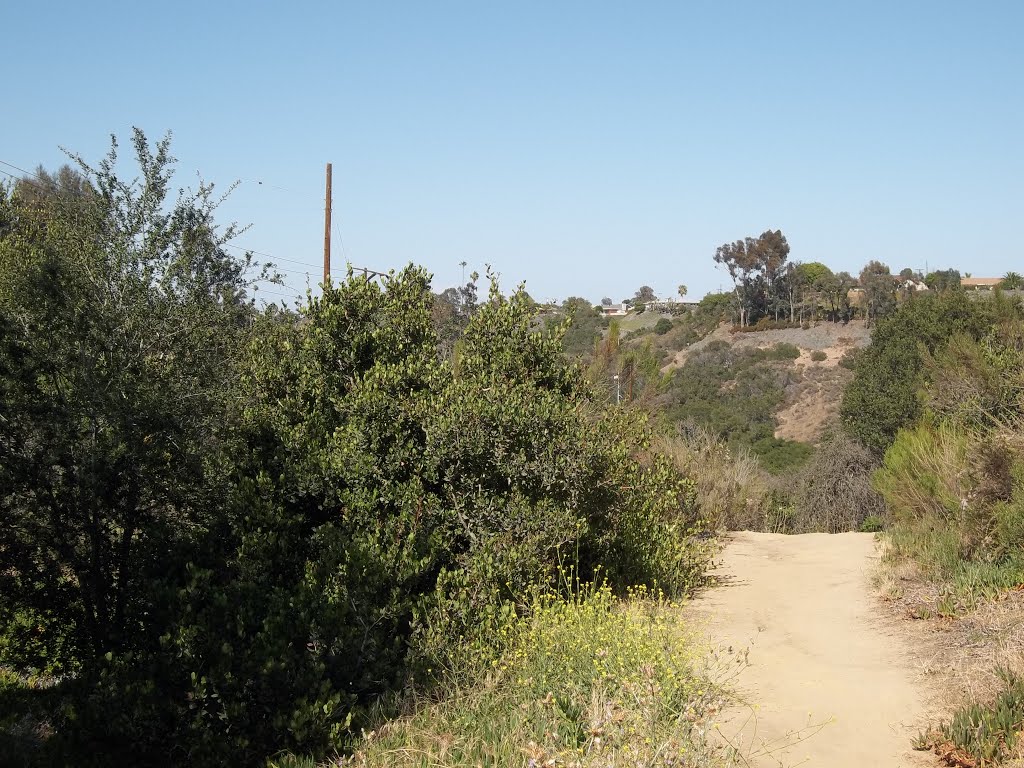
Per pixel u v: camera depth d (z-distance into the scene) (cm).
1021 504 823
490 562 675
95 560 676
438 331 934
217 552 694
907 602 779
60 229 759
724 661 641
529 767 403
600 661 545
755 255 6144
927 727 495
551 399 786
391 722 546
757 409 4334
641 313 7712
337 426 771
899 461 1239
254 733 537
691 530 1123
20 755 568
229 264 884
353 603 609
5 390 638
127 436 658
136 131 770
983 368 1226
